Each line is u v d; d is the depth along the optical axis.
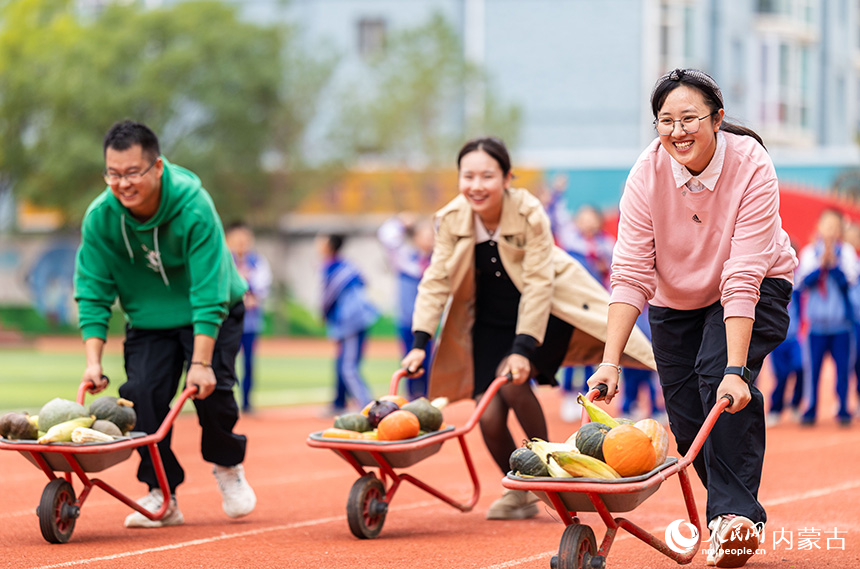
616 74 70.75
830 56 83.75
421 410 11.92
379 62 62.84
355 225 64.50
